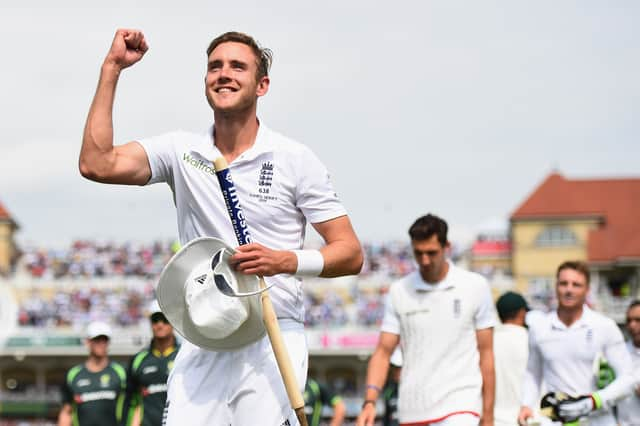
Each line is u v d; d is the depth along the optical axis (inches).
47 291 2891.2
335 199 263.1
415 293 406.3
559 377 430.3
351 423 2471.7
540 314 441.4
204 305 247.6
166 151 262.5
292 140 263.4
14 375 2746.1
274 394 255.6
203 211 259.8
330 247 257.0
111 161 254.1
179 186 262.8
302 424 245.6
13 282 2888.8
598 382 427.5
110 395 554.6
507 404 478.9
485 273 3154.5
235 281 244.2
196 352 260.5
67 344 2647.6
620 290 3191.4
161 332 514.3
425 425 401.1
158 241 3021.7
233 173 257.3
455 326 401.4
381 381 413.1
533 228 3191.4
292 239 262.8
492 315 407.5
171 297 251.3
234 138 259.0
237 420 256.1
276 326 246.5
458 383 399.5
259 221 258.2
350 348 2581.2
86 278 2898.6
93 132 252.1
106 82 255.0
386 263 2920.8
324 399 609.9
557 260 3176.7
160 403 514.6
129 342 2593.5
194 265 250.1
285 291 260.4
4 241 3233.3
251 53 257.1
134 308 2684.5
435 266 401.1
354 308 2726.4
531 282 3179.1
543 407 411.5
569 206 3201.3
